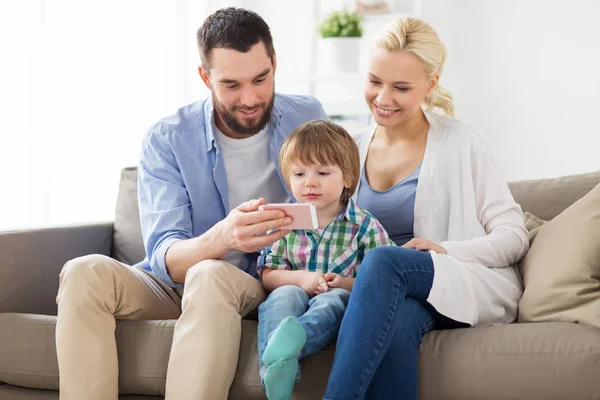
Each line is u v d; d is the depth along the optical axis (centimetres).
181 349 168
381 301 159
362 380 154
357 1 381
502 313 181
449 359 164
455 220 197
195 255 188
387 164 210
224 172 210
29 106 294
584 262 171
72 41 308
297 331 156
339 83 398
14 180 294
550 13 345
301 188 190
